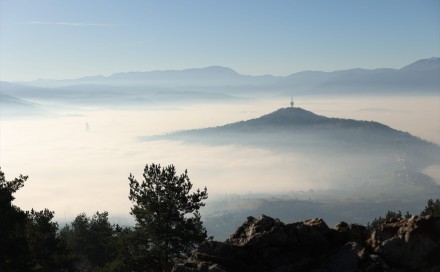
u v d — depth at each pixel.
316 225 24.22
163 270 29.64
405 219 22.94
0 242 28.58
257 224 23.98
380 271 20.05
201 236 30.38
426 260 20.34
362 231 23.89
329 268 20.94
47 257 37.62
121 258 30.16
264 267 21.47
